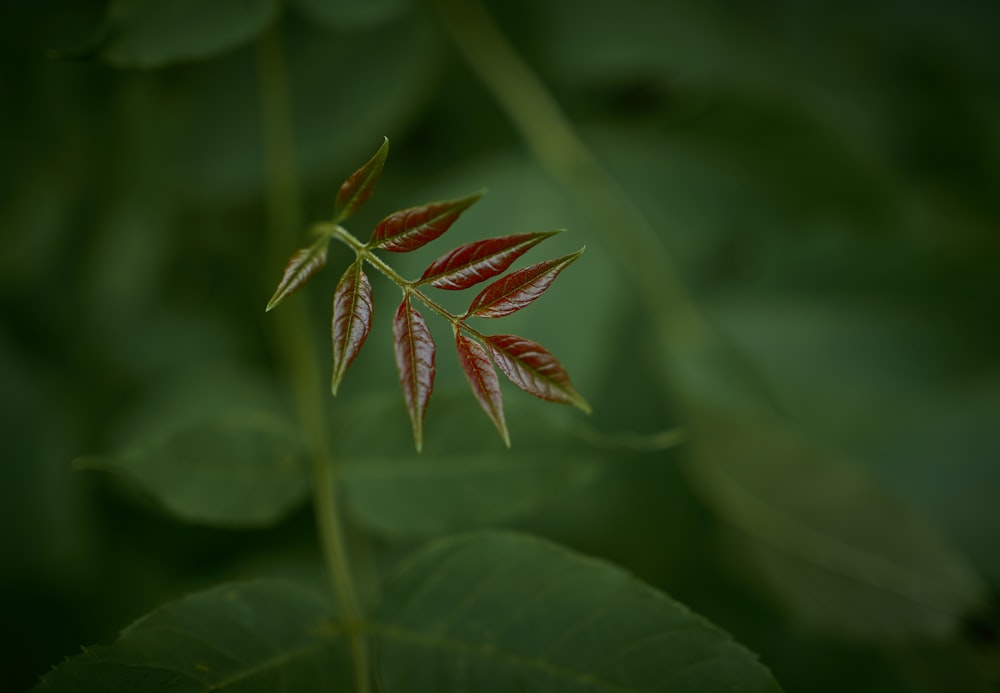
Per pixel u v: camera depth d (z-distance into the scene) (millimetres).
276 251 696
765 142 810
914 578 683
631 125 823
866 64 864
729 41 824
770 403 767
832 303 804
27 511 739
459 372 667
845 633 688
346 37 718
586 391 691
